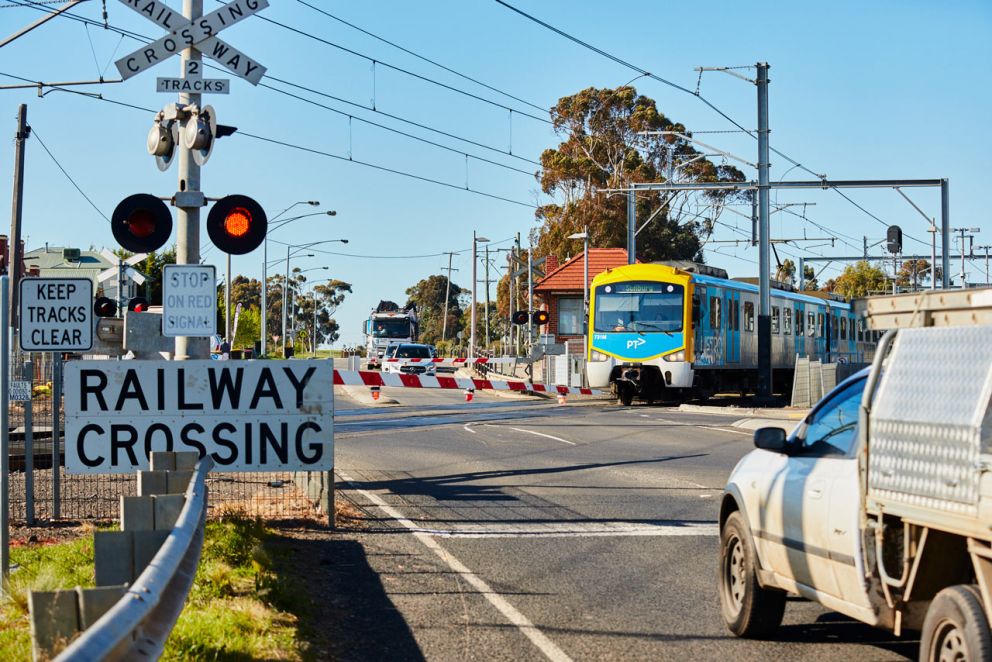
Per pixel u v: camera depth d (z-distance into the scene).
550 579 13.73
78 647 5.01
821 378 47.91
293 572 13.56
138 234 16.53
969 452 7.25
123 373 16.31
